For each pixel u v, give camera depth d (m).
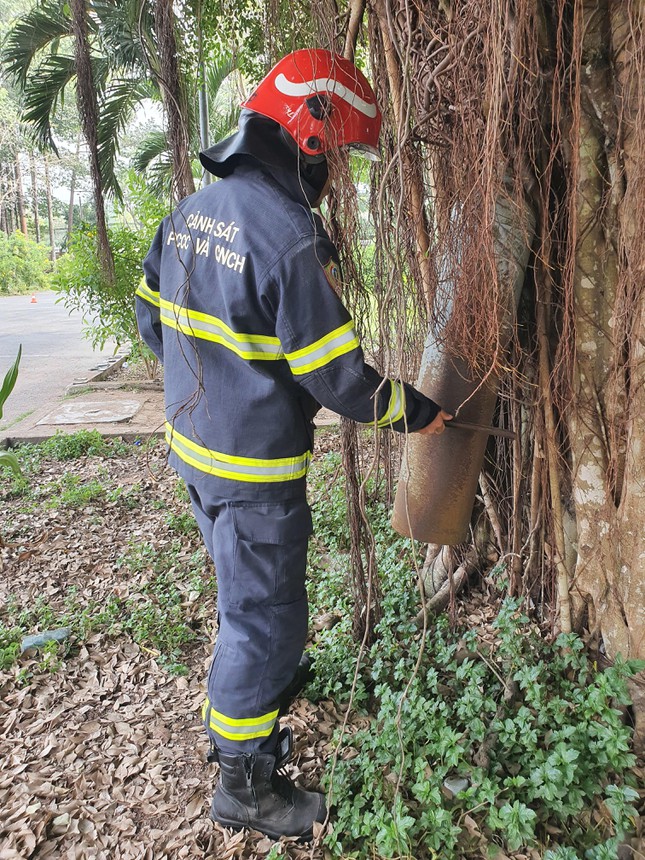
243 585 1.64
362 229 1.95
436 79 1.61
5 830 1.76
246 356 1.52
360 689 2.06
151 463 4.95
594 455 2.00
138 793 1.89
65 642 2.60
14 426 6.00
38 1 6.00
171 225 1.69
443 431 1.73
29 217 41.47
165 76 1.90
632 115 1.61
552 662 2.13
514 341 2.01
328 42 1.91
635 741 1.88
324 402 1.53
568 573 2.24
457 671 2.00
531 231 1.81
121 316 7.34
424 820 1.56
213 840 1.72
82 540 3.63
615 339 1.83
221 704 1.66
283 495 1.62
